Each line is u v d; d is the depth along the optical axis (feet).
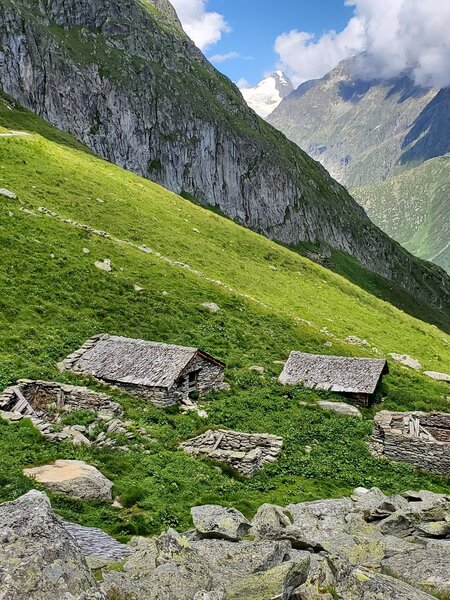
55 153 308.60
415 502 71.20
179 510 71.56
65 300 170.40
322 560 43.11
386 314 336.49
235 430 116.78
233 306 211.20
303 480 94.89
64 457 83.71
